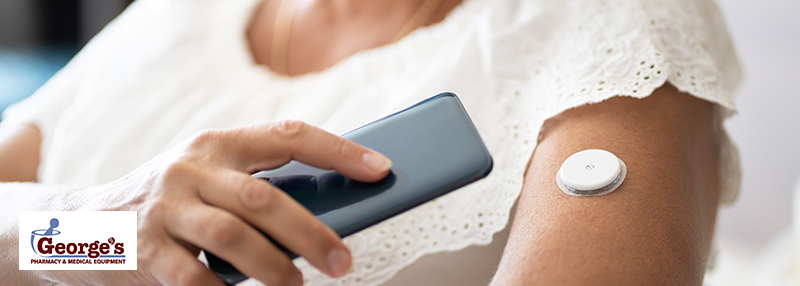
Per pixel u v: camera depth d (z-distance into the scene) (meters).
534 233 0.61
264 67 0.91
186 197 0.56
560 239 0.59
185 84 0.90
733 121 1.49
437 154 0.60
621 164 0.62
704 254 0.63
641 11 0.70
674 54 0.69
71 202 0.62
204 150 0.57
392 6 0.85
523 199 0.65
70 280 0.62
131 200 0.57
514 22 0.77
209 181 0.56
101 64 0.97
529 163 0.68
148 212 0.56
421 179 0.60
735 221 1.58
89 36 2.09
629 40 0.68
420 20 0.84
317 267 0.55
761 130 1.45
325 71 0.85
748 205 1.54
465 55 0.76
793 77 1.36
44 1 2.04
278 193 0.55
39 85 2.09
